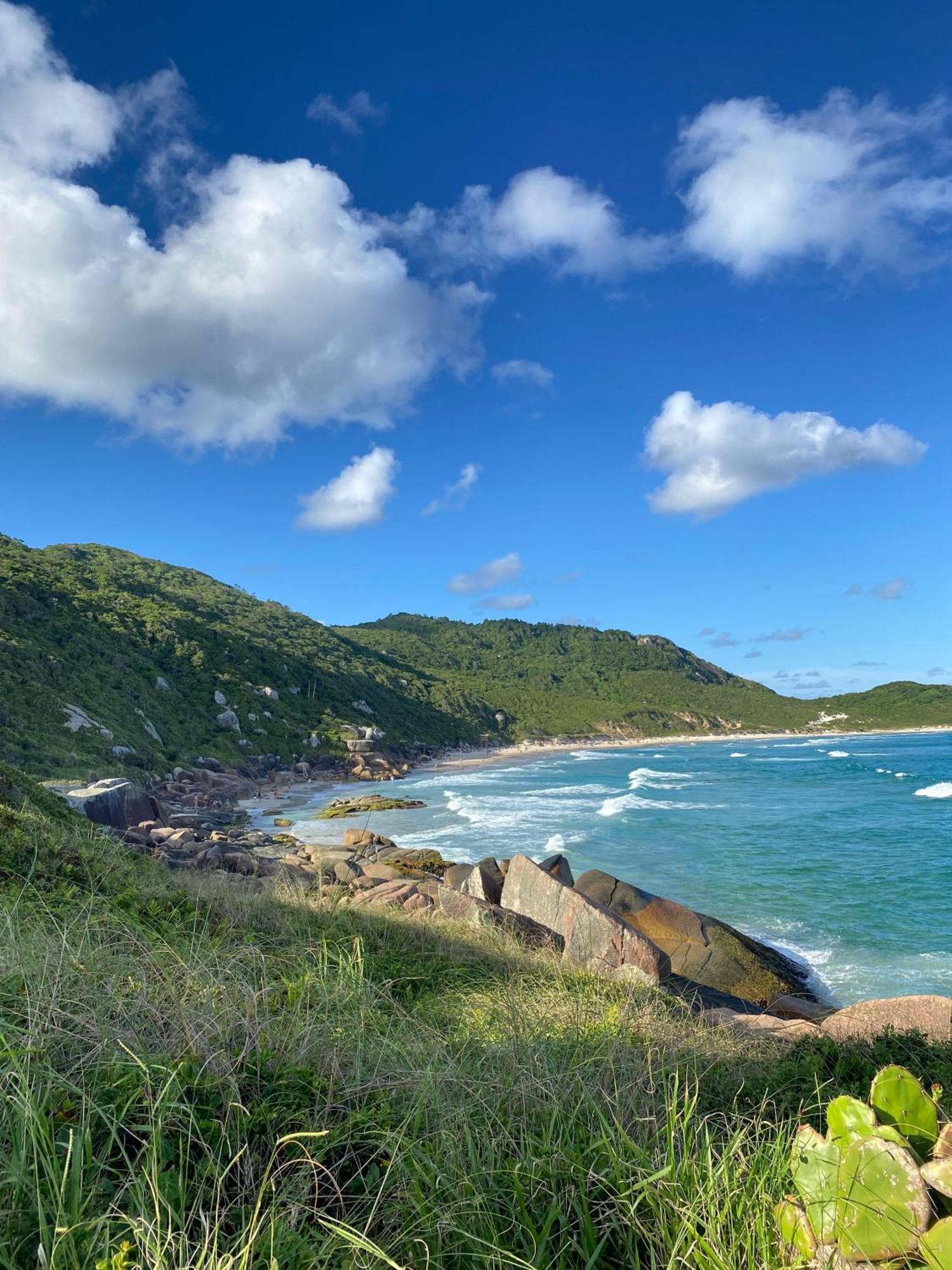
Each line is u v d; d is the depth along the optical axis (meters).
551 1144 2.94
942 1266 1.79
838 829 31.41
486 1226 2.49
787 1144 2.77
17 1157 2.38
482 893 14.66
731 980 13.35
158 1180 2.44
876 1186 1.97
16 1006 3.42
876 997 13.11
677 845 27.97
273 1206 2.34
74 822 13.34
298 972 5.28
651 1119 3.13
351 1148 2.95
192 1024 3.47
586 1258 2.39
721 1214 2.41
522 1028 4.83
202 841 24.80
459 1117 3.12
